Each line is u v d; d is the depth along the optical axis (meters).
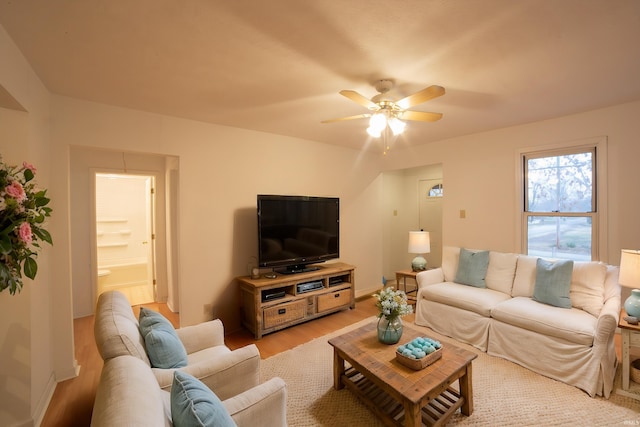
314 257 3.86
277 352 2.83
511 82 2.28
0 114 1.83
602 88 2.41
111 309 1.63
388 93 2.45
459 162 3.99
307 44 1.74
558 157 3.25
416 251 4.00
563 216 3.22
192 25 1.55
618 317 2.14
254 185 3.61
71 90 2.35
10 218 1.32
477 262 3.32
